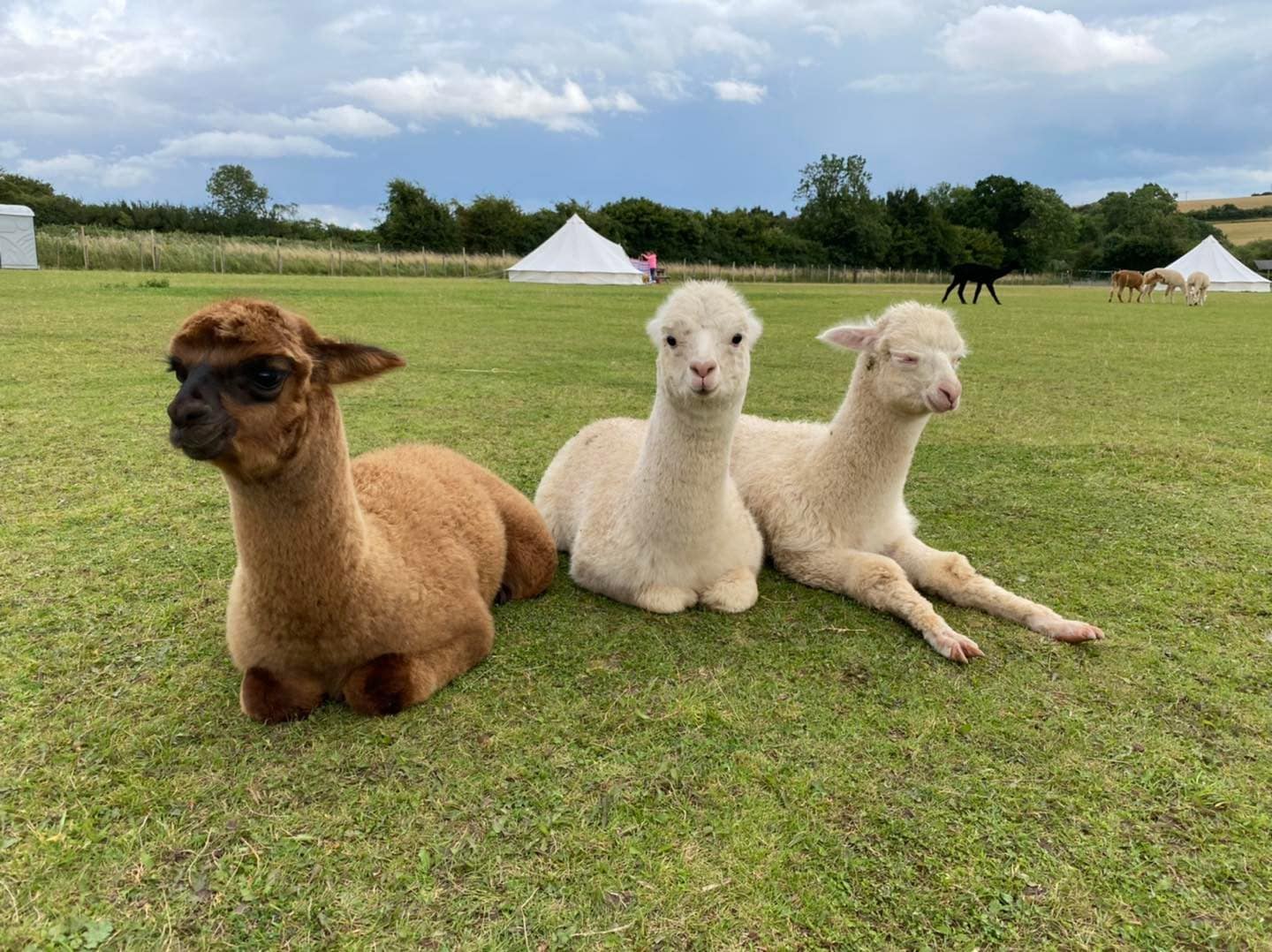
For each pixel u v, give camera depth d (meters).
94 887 2.03
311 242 57.91
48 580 3.77
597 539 4.02
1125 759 2.66
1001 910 2.03
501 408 7.98
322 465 2.58
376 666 2.85
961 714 2.91
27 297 16.94
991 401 9.16
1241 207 137.25
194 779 2.44
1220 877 2.16
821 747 2.68
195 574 3.89
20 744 2.57
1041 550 4.59
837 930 1.95
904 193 77.69
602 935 1.91
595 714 2.86
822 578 4.11
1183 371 11.66
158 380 8.41
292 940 1.89
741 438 5.11
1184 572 4.27
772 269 63.81
